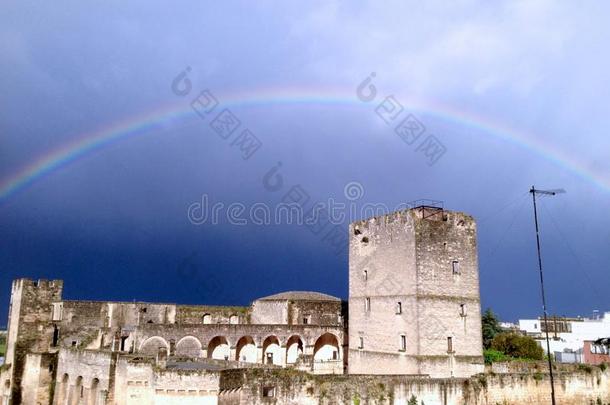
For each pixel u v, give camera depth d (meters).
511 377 60.69
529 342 103.75
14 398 85.00
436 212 72.19
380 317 74.31
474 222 75.00
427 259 69.94
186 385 53.19
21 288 88.88
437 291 69.81
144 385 58.09
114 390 62.62
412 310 68.69
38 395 77.81
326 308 100.88
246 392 54.31
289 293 106.50
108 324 93.19
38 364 79.25
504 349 103.81
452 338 69.56
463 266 72.69
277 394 55.12
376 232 77.12
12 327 90.62
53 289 91.25
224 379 53.50
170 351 87.44
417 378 57.75
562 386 63.59
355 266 80.88
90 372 67.56
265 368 58.62
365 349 76.50
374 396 56.09
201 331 89.50
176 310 99.81
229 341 90.50
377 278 75.81
